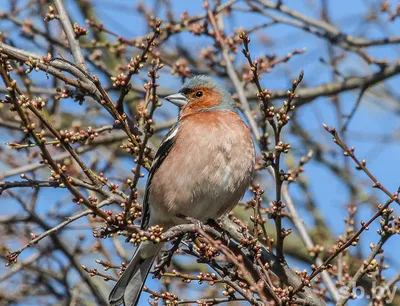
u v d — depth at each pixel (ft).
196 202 33.17
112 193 29.86
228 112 34.78
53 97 46.65
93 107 49.47
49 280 45.83
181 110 38.78
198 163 32.71
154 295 29.73
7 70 25.43
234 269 29.53
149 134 26.37
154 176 33.42
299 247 50.44
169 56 53.01
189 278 28.40
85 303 45.52
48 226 43.52
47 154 24.97
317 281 35.83
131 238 26.55
